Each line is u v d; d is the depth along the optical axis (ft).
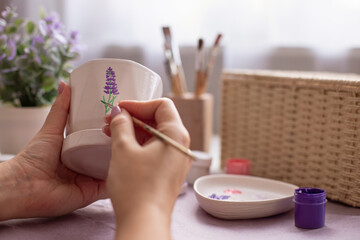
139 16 4.08
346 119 2.06
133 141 1.43
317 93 2.22
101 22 4.14
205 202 1.85
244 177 2.19
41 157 1.78
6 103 2.60
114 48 4.17
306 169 2.31
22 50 2.62
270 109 2.50
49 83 2.51
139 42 4.12
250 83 2.60
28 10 4.11
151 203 1.32
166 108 1.56
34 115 2.52
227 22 3.84
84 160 1.74
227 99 2.73
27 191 1.73
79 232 1.69
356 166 2.03
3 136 2.55
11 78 2.54
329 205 2.09
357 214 1.95
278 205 1.85
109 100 1.66
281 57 3.77
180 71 3.01
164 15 4.01
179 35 4.00
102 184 1.92
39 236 1.64
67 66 2.77
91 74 1.69
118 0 4.10
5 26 2.62
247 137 2.65
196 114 2.85
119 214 1.34
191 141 2.89
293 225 1.79
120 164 1.38
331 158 2.15
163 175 1.37
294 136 2.37
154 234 1.24
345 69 3.56
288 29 3.69
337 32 3.54
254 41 3.77
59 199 1.79
